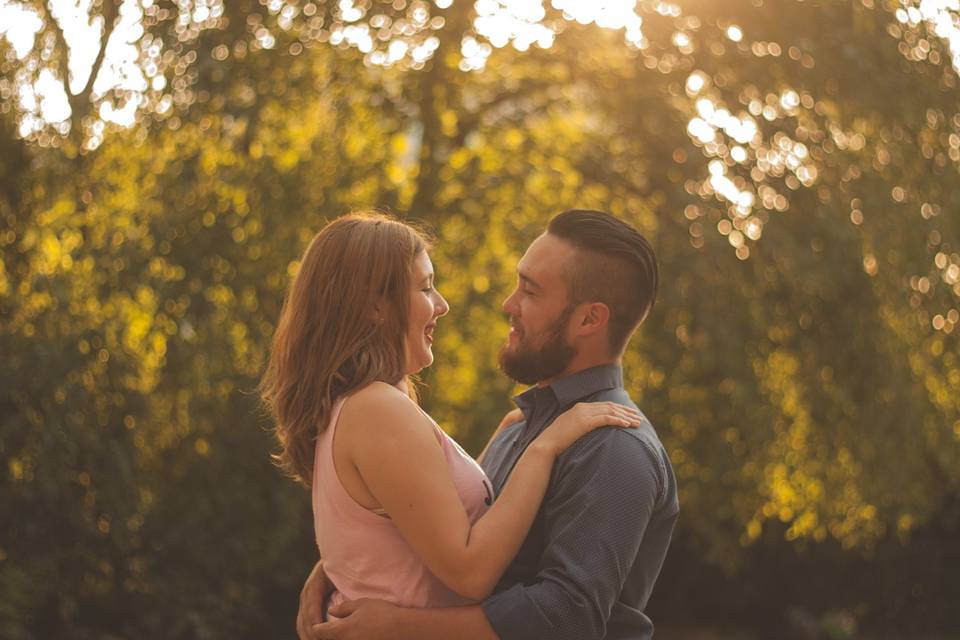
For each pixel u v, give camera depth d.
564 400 2.08
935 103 6.43
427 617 1.79
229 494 6.09
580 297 2.06
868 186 6.17
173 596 5.93
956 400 6.74
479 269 6.14
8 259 6.17
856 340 6.32
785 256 5.99
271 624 7.29
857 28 6.19
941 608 8.91
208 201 5.92
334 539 1.89
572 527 1.83
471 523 1.90
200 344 5.75
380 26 6.30
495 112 6.74
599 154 6.39
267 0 5.95
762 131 6.14
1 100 6.01
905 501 6.71
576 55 6.63
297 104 6.27
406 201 6.34
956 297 6.35
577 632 1.78
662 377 6.27
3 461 5.75
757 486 6.62
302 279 1.92
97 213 5.94
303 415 1.89
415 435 1.79
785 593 8.64
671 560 8.59
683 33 6.29
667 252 5.94
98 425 5.84
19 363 5.65
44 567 5.74
